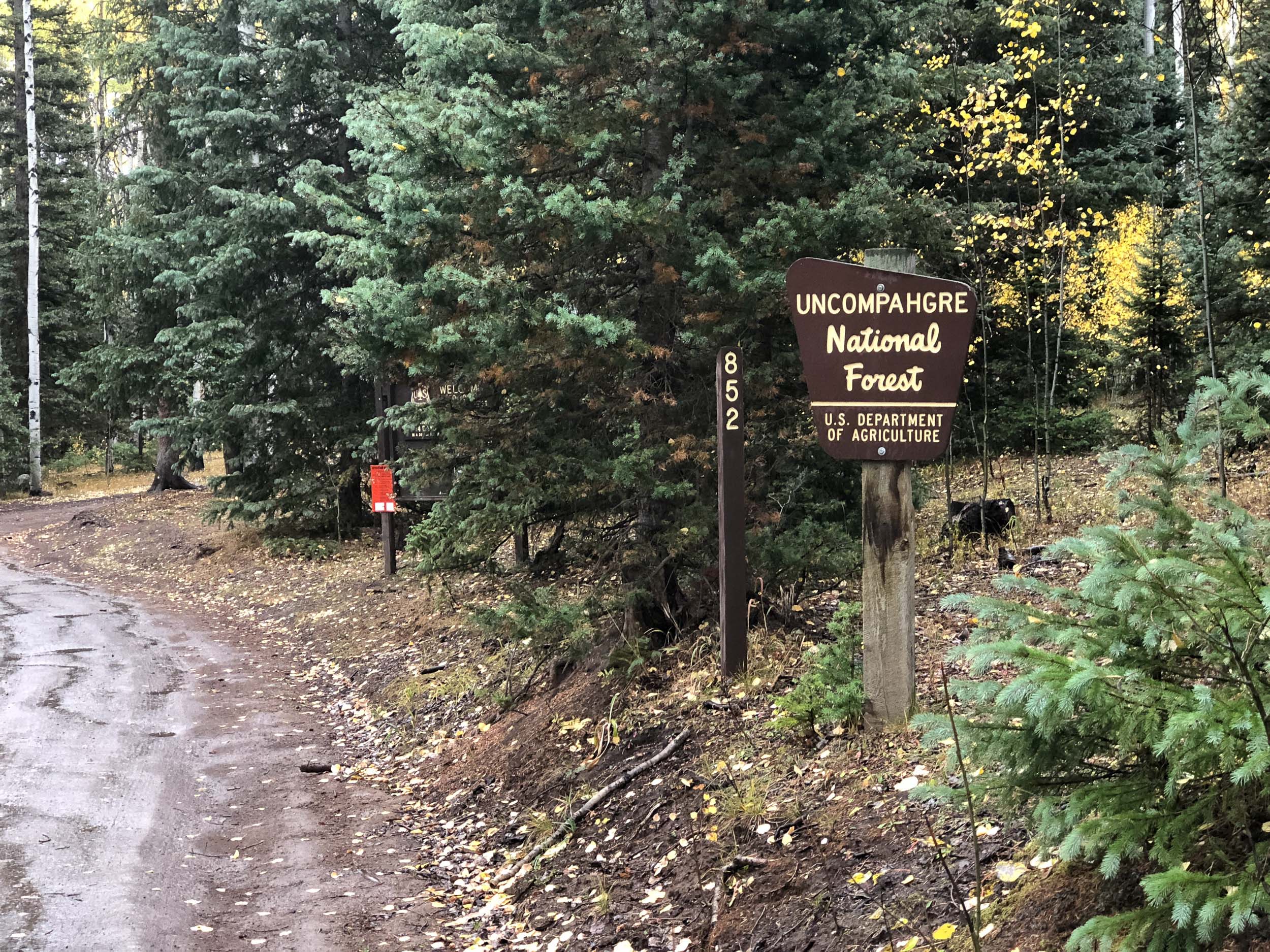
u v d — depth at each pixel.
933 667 6.36
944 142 12.30
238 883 6.23
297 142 18.94
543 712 8.17
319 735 9.80
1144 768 3.04
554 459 7.73
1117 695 2.78
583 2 8.35
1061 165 10.83
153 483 31.73
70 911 5.64
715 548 7.88
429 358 7.49
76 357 36.25
